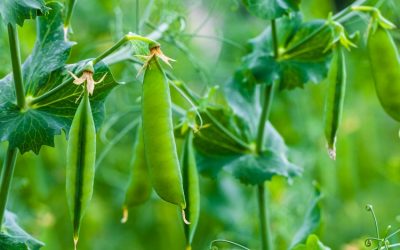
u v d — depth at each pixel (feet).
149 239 4.49
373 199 4.74
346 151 4.28
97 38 4.24
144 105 2.58
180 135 2.98
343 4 4.52
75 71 2.70
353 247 3.65
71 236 4.33
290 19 3.11
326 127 2.87
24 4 2.59
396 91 2.90
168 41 3.34
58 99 2.70
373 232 4.61
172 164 2.59
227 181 4.45
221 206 4.36
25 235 2.90
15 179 3.96
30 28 3.89
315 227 3.15
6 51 3.58
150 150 2.58
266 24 4.80
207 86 3.35
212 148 3.13
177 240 4.26
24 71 2.74
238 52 4.57
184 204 2.60
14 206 3.94
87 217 4.23
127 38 2.57
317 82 3.08
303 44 3.07
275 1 2.97
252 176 3.09
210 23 4.44
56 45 2.74
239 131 3.13
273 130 3.21
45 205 4.10
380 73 2.90
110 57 2.98
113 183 4.51
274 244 3.83
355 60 4.32
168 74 3.07
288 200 3.95
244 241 4.13
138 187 3.04
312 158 4.29
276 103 4.50
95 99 2.68
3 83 2.72
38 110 2.71
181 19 3.32
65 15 2.87
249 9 2.97
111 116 3.79
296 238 3.17
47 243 3.92
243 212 4.36
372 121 4.82
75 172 2.53
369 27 2.91
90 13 4.22
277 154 3.13
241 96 3.19
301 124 4.44
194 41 4.52
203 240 4.36
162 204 4.19
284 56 3.09
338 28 2.88
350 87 4.80
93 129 2.54
